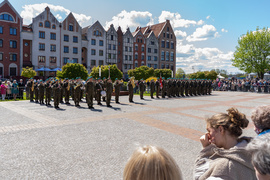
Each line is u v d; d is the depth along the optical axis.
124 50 59.69
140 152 1.19
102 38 55.72
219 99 19.69
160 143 6.06
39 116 9.85
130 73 49.03
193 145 5.95
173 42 70.19
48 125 8.04
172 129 7.70
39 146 5.66
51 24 48.09
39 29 46.66
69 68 38.25
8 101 16.59
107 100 13.44
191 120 9.35
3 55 43.09
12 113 10.66
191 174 4.18
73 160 4.76
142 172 1.10
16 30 44.28
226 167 1.61
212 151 1.81
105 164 4.57
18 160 4.73
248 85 32.72
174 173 1.13
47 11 47.56
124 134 6.91
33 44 46.00
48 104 14.05
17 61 44.62
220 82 35.88
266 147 1.20
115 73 40.72
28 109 12.12
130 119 9.34
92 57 54.28
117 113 10.83
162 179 1.09
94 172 4.19
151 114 10.69
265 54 44.69
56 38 48.84
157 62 66.56
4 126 7.83
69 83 14.90
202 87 25.05
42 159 4.80
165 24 68.00
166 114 10.77
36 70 45.75
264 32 44.78
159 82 20.00
